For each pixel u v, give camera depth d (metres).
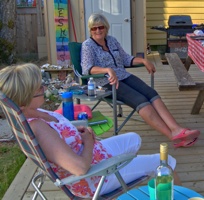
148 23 9.54
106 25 3.16
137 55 7.25
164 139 3.16
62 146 1.43
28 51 9.84
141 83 3.12
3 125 4.14
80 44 3.36
